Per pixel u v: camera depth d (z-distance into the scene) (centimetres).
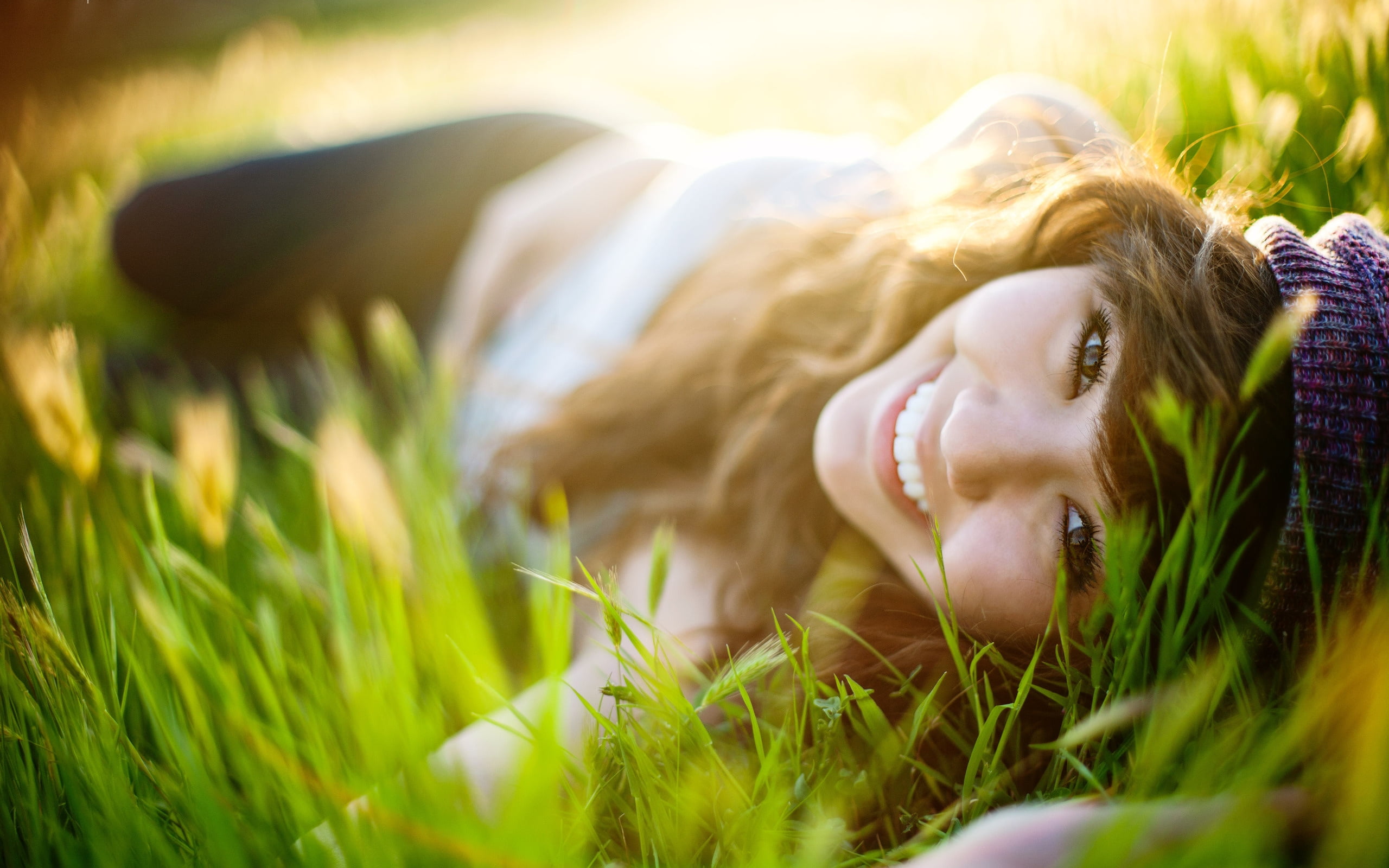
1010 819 52
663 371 146
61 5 407
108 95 369
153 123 375
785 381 131
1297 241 89
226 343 223
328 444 94
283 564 96
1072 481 89
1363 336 82
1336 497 81
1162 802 52
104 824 75
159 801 84
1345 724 63
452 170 225
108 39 498
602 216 203
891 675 99
